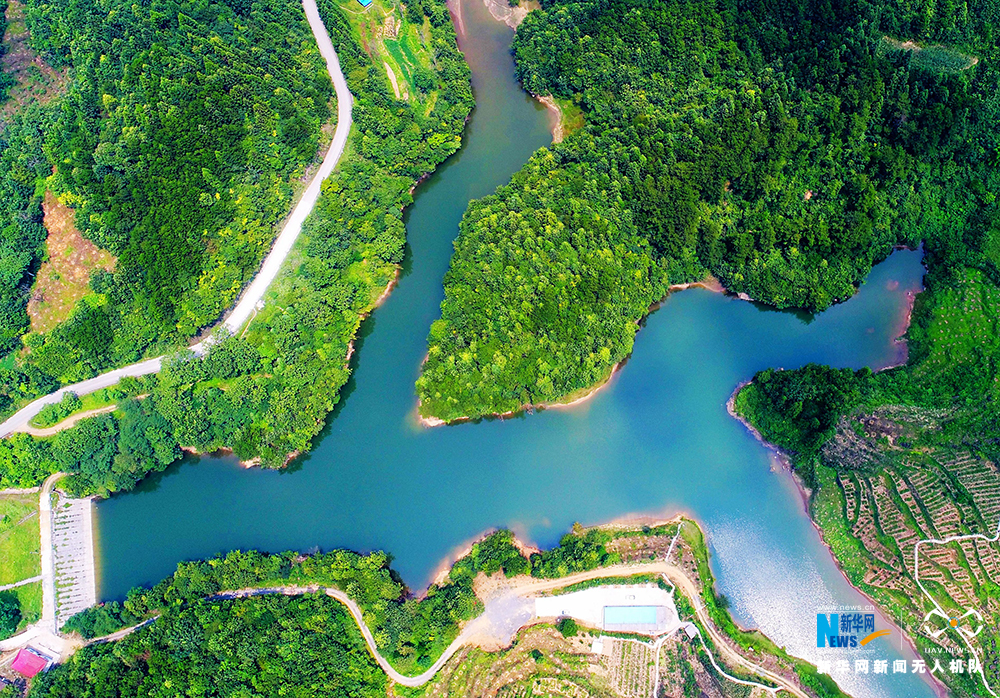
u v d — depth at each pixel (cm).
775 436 11775
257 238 12019
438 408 11894
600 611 11206
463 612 10938
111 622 10981
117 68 11231
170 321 11581
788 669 10988
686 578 11306
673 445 12106
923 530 11212
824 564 11456
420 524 11894
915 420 11638
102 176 11100
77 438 11250
